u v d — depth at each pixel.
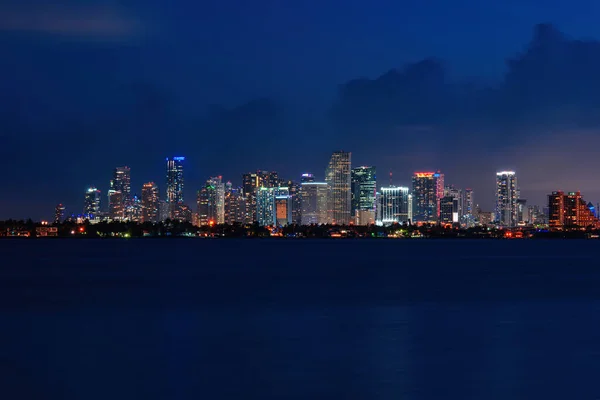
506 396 50.56
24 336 76.81
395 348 68.62
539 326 83.81
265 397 50.50
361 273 185.25
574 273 186.62
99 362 61.78
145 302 111.69
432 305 107.00
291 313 97.06
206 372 57.94
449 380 54.94
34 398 50.31
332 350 67.56
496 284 147.50
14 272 190.25
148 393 51.44
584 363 60.91
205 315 94.94
